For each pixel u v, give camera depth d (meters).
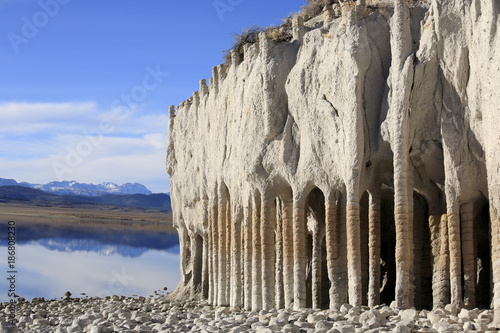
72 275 50.81
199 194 37.66
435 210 24.64
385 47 25.58
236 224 31.09
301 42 28.48
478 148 22.27
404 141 23.25
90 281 48.31
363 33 25.55
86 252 66.88
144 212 187.50
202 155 36.34
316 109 26.56
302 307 26.03
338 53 26.02
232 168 31.30
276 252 30.02
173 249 72.69
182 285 40.75
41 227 98.06
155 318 25.02
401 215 23.08
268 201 28.42
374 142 24.83
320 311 23.23
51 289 44.78
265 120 28.20
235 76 31.66
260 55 29.14
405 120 23.33
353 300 24.14
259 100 28.69
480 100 21.94
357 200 24.48
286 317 21.53
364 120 24.94
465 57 22.80
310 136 26.61
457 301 22.28
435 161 23.67
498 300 19.55
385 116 24.66
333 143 25.72
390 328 18.89
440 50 23.28
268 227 28.39
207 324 22.25
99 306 35.44
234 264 31.06
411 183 23.44
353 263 24.27
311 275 30.14
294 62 28.30
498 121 20.27
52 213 144.25
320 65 26.92
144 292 44.47
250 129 29.02
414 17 24.58
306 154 26.70
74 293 43.47
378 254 24.91
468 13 22.77
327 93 26.38
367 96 25.12
